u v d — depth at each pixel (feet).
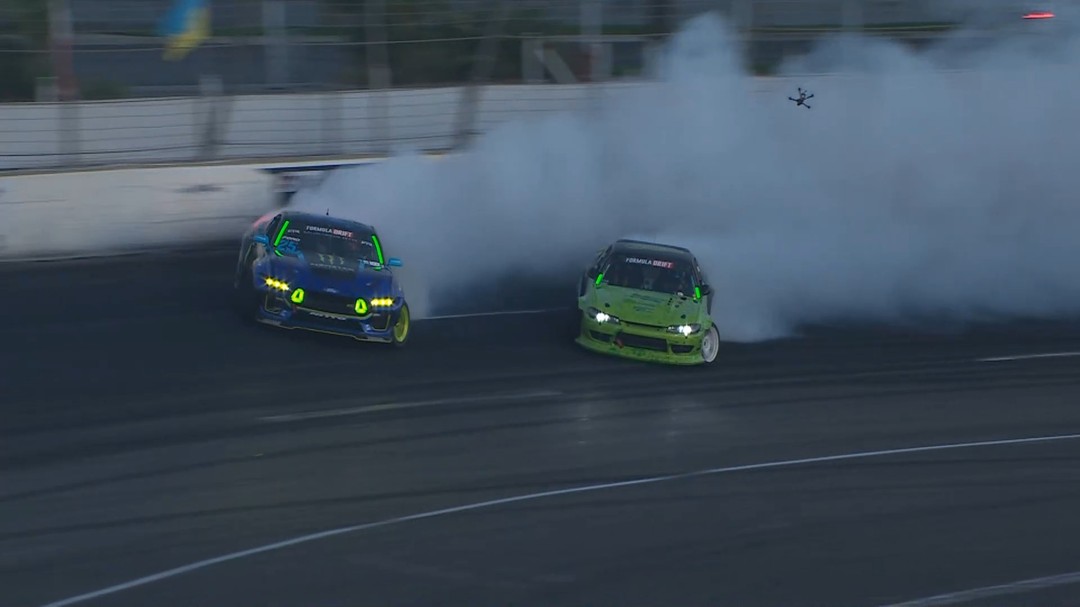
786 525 105.60
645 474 116.06
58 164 205.16
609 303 157.07
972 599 91.86
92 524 90.94
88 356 133.69
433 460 113.70
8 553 84.33
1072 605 92.32
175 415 117.80
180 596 80.28
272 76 230.27
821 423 139.23
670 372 152.66
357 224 159.33
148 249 194.08
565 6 251.19
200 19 224.74
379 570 87.97
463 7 243.60
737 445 128.06
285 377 132.98
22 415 113.60
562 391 139.95
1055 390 165.17
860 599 90.07
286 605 80.64
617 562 93.61
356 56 236.02
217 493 100.01
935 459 129.80
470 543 94.94
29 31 208.44
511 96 243.19
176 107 216.95
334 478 106.32
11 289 160.76
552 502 106.11
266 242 151.74
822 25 264.93
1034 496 120.26
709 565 94.58
